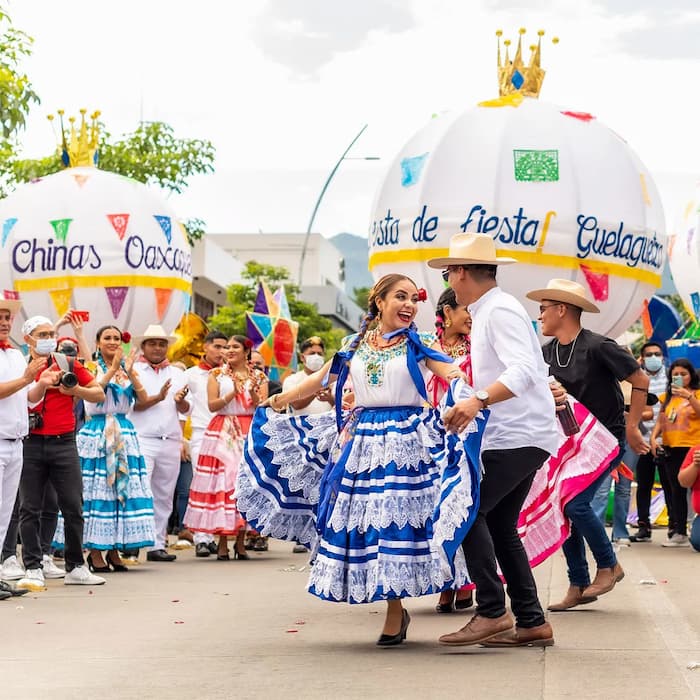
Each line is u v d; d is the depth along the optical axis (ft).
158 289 54.29
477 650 20.77
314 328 163.94
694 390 43.55
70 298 53.01
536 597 21.16
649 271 43.78
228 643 22.02
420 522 20.72
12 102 52.90
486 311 20.65
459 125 42.60
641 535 46.21
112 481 34.94
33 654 20.94
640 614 25.12
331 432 22.68
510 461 20.58
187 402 41.63
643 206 43.11
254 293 150.61
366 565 20.79
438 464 20.79
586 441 25.79
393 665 19.47
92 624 24.53
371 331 21.67
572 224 41.45
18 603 27.91
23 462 30.99
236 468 39.09
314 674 18.79
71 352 31.37
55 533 34.04
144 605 27.50
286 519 22.74
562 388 24.27
